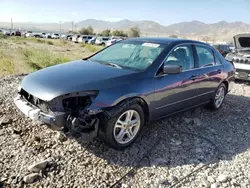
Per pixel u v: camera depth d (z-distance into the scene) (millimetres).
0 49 17828
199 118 5180
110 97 3385
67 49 26625
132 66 4117
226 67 5707
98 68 4008
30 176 2936
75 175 3076
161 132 4367
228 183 3080
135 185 2971
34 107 3520
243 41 8656
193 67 4707
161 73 4031
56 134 3980
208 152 3820
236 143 4191
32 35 65000
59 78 3570
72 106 3355
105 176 3094
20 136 3908
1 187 2795
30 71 9938
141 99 3756
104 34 91562
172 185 3008
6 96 5738
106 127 3383
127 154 3609
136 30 90562
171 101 4254
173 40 4652
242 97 7047
